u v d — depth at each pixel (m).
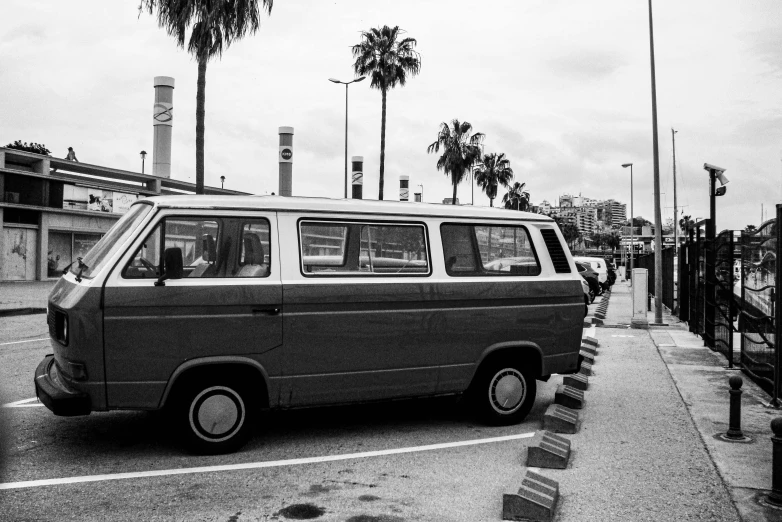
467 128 53.41
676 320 18.81
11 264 29.84
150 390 5.11
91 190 33.56
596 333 15.37
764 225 8.45
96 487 4.69
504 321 6.45
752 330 9.20
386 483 4.89
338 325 5.70
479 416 6.59
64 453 5.45
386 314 5.90
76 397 4.95
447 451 5.73
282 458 5.45
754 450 5.82
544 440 5.60
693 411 7.32
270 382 5.47
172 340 5.15
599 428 6.59
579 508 4.45
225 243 5.45
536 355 6.68
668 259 23.42
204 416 5.37
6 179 29.39
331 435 6.20
